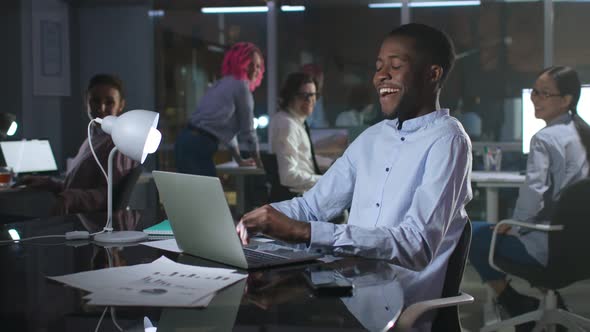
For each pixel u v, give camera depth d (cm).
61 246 174
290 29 686
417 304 142
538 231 322
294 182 436
